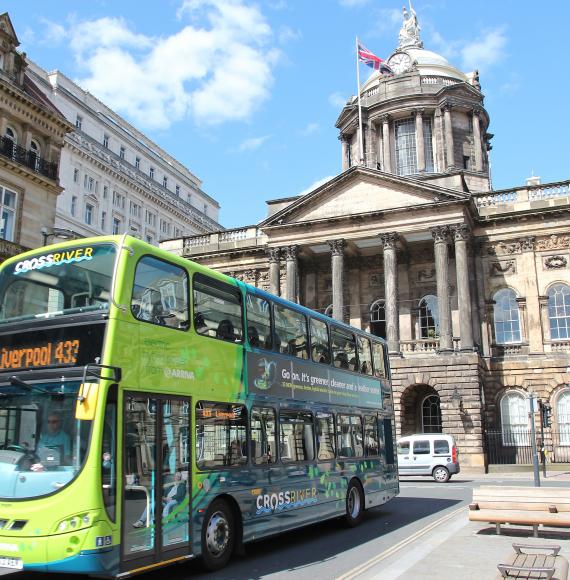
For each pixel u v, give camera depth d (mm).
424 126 58375
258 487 12789
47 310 10617
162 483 10227
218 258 53062
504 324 44375
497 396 43125
